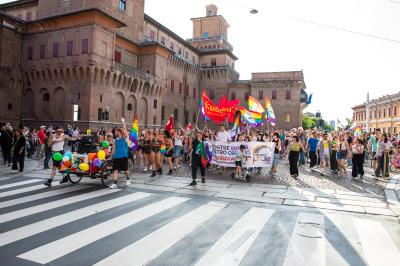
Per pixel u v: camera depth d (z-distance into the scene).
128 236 5.66
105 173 10.62
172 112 53.69
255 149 13.83
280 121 58.19
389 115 62.53
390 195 9.87
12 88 36.16
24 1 42.94
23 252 4.84
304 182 12.22
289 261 4.76
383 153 14.17
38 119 36.44
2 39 34.69
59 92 35.44
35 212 7.04
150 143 12.79
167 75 51.75
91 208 7.50
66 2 37.06
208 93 63.16
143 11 46.03
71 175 11.80
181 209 7.64
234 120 16.75
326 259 4.88
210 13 68.25
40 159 18.41
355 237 5.94
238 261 4.72
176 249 5.12
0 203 7.84
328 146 15.70
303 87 62.41
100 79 34.44
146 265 4.50
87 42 33.03
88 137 12.91
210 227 6.30
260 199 8.99
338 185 11.70
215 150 14.39
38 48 36.44
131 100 40.50
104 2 36.81
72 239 5.44
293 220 6.95
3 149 15.10
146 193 9.43
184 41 57.44
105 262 4.55
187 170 14.98
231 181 12.04
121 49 41.34
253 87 60.19
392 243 5.65
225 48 65.31
